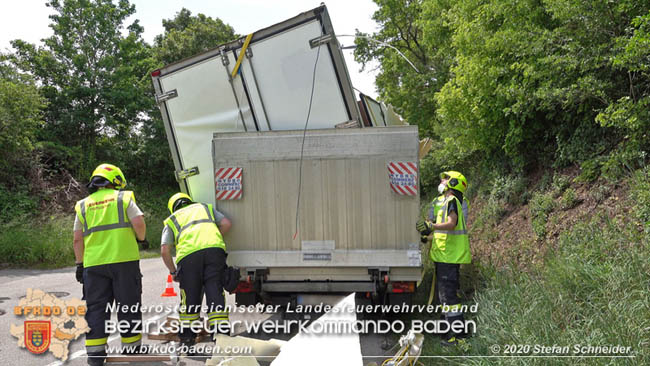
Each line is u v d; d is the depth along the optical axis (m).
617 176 5.20
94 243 4.41
